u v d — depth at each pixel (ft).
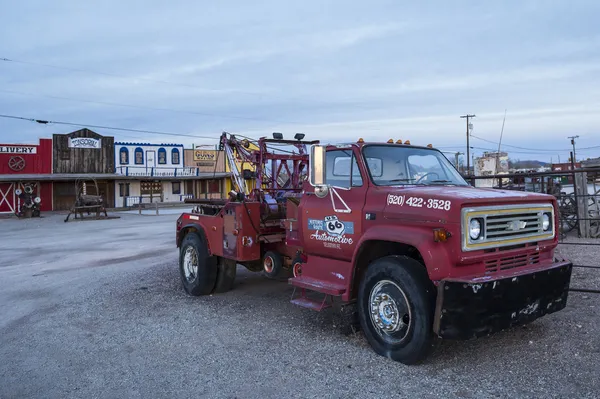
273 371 15.15
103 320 21.91
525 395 12.48
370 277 15.89
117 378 15.19
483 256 14.19
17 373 15.94
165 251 44.88
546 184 46.19
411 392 13.08
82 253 46.11
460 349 15.96
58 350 18.10
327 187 17.93
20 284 31.42
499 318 13.89
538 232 15.78
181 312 22.71
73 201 135.64
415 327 14.38
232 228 23.70
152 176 143.54
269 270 23.79
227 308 23.07
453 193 14.83
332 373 14.71
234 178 26.37
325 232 18.12
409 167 18.34
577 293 21.61
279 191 26.22
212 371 15.42
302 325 19.76
